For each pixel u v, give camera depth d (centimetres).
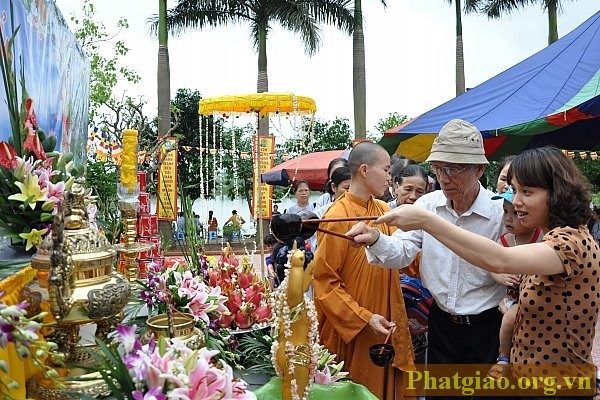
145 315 190
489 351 232
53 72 293
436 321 245
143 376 99
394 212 162
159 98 1333
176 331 144
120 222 283
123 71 1130
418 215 161
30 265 140
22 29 225
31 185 156
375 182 246
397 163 405
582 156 1077
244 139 1331
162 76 1329
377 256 219
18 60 217
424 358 313
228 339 191
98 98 1041
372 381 238
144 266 257
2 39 188
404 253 227
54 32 295
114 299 125
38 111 255
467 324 234
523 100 570
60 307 117
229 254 262
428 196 259
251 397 107
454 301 235
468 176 228
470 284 233
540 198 172
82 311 122
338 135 1655
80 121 410
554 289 168
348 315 233
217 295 188
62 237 117
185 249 260
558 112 481
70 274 121
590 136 692
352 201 249
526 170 173
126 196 254
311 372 123
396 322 244
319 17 1305
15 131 181
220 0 1317
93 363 127
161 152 382
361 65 1322
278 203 1244
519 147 714
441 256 236
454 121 229
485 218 237
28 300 130
